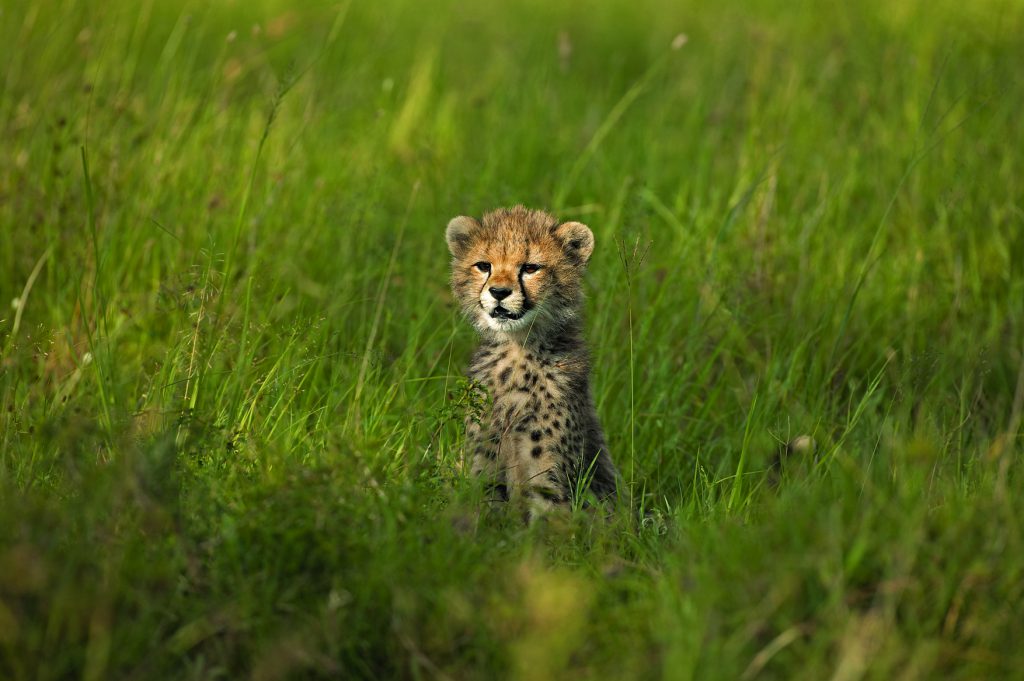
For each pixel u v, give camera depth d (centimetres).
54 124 1324
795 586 676
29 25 1466
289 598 698
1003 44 1742
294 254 1264
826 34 1955
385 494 791
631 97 1559
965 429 1073
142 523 700
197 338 1001
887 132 1524
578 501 942
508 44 2230
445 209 1377
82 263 1183
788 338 1205
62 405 952
